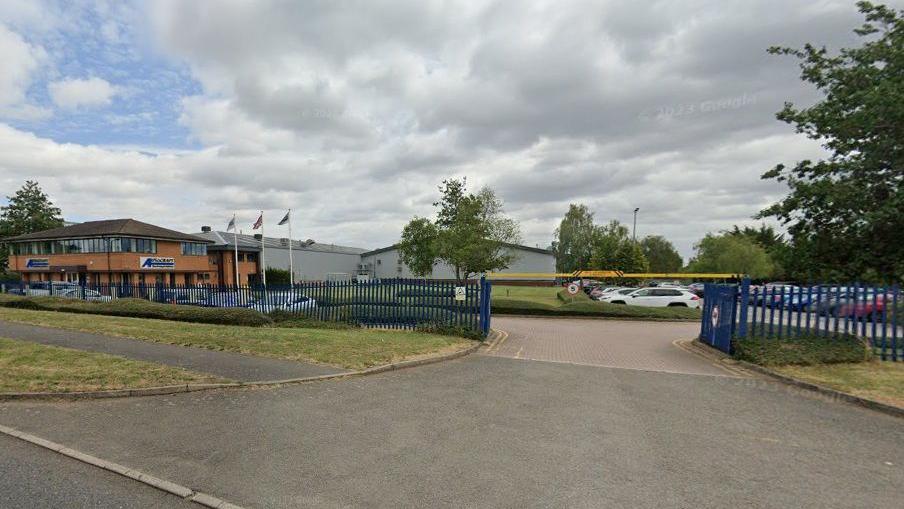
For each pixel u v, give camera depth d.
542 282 64.75
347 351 9.40
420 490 3.81
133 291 22.61
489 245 34.28
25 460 4.39
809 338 9.57
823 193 11.84
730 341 10.15
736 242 53.34
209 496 3.69
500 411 6.02
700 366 9.48
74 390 6.42
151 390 6.53
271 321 14.57
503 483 3.95
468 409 6.08
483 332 12.52
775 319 9.92
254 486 3.87
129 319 14.98
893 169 11.47
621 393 7.08
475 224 34.66
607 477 4.09
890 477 4.21
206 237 56.59
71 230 45.38
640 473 4.18
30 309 19.55
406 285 13.79
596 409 6.18
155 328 12.34
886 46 12.02
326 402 6.30
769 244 14.24
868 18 12.52
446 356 9.57
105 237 42.03
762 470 4.30
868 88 11.56
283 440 4.89
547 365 9.27
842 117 12.09
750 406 6.44
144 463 4.30
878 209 11.06
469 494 3.75
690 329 16.66
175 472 4.12
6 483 3.90
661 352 11.27
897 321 9.05
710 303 11.70
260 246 60.81
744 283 10.02
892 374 7.94
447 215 38.16
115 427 5.25
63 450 4.58
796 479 4.12
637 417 5.86
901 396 6.66
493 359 9.82
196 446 4.71
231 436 5.00
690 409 6.27
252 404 6.15
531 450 4.70
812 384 7.38
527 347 11.68
